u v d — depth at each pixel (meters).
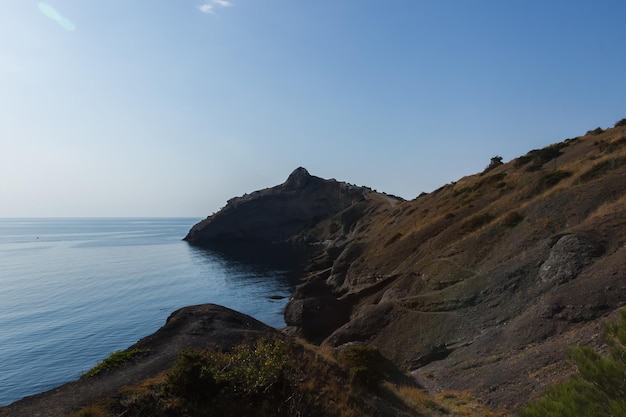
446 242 40.22
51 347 38.16
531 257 28.45
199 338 15.42
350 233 117.06
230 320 18.28
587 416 8.19
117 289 67.81
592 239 25.81
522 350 20.89
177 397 10.03
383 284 41.34
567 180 37.91
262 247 146.25
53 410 9.33
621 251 23.53
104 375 11.82
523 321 22.97
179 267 96.44
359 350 17.88
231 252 131.12
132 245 159.25
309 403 11.59
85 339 40.72
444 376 21.69
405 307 30.98
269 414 10.41
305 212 167.00
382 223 82.62
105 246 154.50
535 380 17.53
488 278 29.16
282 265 101.12
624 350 9.35
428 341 26.25
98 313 51.16
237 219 167.25
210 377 10.62
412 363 24.95
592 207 30.66
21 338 40.78
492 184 54.00
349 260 58.88
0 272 85.06
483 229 37.09
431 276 34.16
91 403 9.61
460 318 26.97
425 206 68.19
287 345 15.63
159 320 48.16
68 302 57.09
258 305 59.03
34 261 105.25
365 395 14.36
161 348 14.34
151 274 84.88
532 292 25.31
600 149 43.72
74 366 33.66
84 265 97.50
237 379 10.93
